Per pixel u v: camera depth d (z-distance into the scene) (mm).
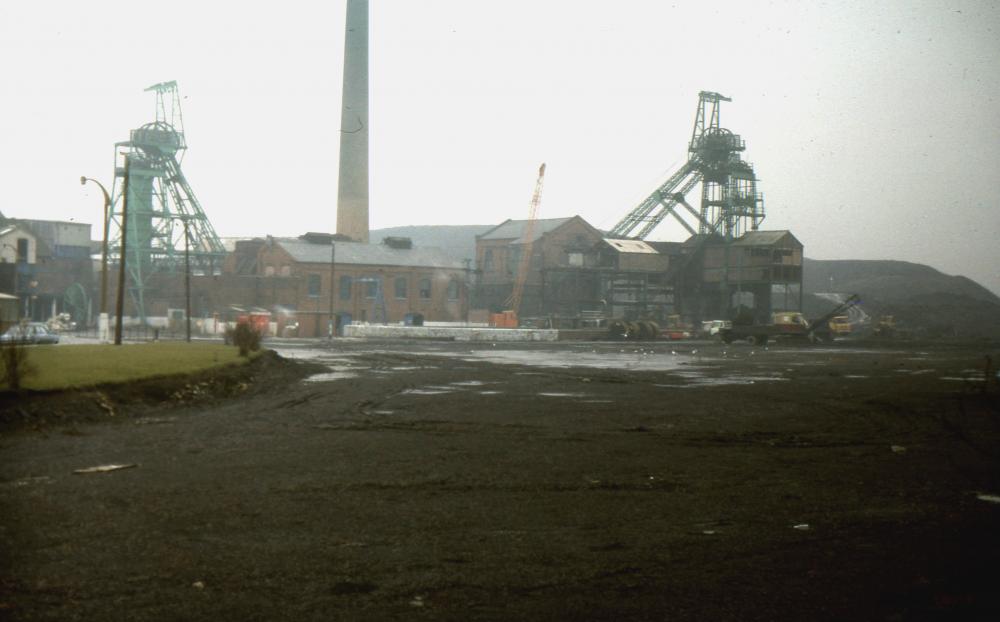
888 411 19469
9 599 5625
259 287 94062
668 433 15148
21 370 16984
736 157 106125
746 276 100062
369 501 8945
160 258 102188
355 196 102062
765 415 18359
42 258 88625
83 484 9688
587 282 102500
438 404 20047
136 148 97688
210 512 8305
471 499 9133
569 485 10023
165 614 5371
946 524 8148
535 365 37719
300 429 15227
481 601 5723
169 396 19766
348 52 100188
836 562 6773
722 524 8086
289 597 5746
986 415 18734
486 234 115688
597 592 5945
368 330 82625
